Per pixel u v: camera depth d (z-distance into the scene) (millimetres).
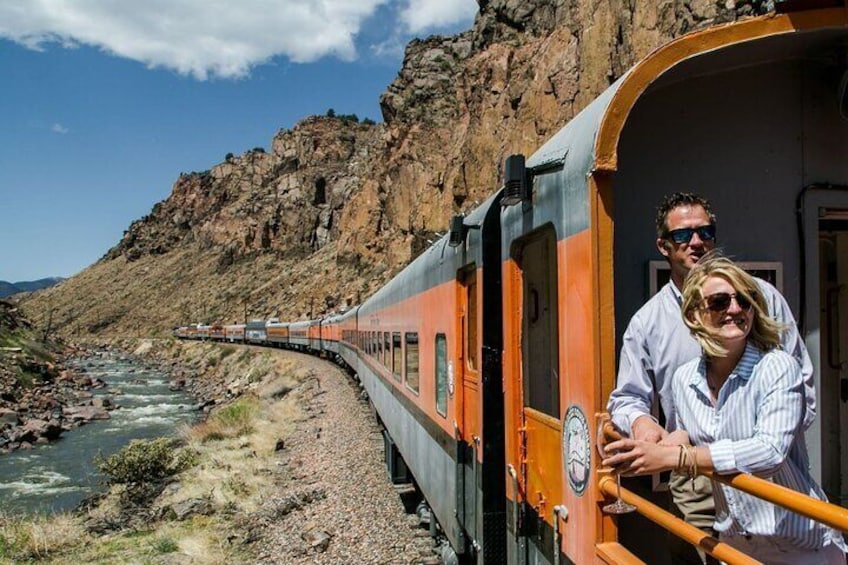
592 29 34375
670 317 2811
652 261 3361
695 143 3447
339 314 37688
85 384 45312
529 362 4441
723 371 2424
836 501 3941
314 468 13938
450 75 74000
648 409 2736
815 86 3492
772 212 3480
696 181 3438
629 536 3191
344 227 83688
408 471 11828
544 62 40031
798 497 1811
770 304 2539
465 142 50000
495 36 53031
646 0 30234
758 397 2281
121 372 61281
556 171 3635
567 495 3451
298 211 136000
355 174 132250
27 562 9789
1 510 14344
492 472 5273
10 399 33094
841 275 3949
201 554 9336
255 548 9555
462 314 6430
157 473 14867
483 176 47312
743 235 3453
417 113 72500
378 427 17422
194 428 21484
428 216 56250
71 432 27844
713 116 3459
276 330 59031
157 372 61875
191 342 84875
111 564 9219
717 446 2156
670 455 2205
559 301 3549
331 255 104875
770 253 3469
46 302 174875
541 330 4141
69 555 9984
